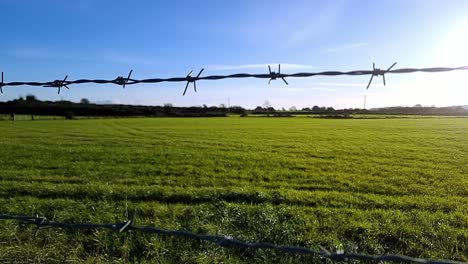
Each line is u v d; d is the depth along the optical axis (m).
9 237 5.71
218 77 3.65
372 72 3.38
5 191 10.30
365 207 9.11
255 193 10.00
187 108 67.25
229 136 36.41
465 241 6.61
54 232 5.90
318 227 7.05
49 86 4.04
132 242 5.89
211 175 14.16
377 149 24.39
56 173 14.20
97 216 7.66
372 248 6.18
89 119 77.94
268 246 2.91
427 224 7.34
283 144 28.11
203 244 5.65
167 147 25.23
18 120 65.69
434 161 18.45
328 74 3.47
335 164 17.27
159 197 9.70
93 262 4.92
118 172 14.52
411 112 98.00
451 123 61.81
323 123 66.12
